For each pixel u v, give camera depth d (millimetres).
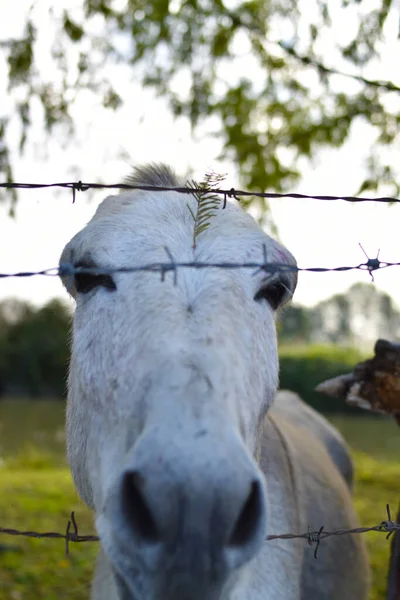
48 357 27828
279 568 2297
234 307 1607
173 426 1270
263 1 5105
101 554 2549
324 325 33250
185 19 5160
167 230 1767
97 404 1641
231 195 1867
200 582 1220
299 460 3035
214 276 1646
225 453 1243
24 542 5230
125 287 1652
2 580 4449
